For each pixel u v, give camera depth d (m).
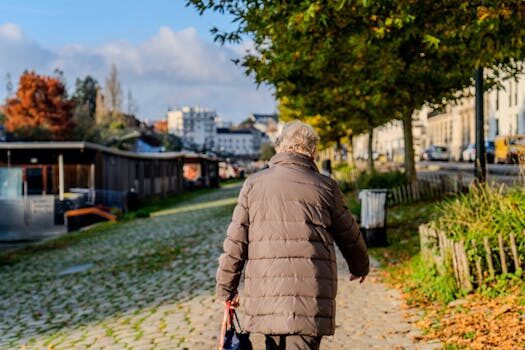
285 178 3.73
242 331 3.99
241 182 76.44
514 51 8.18
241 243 3.70
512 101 49.75
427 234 8.94
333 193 3.75
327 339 6.55
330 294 3.55
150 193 44.56
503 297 7.04
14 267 16.78
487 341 5.64
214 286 10.59
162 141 101.12
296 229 3.61
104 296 11.16
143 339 7.46
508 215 8.21
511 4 7.62
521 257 7.60
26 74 76.88
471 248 7.83
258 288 3.54
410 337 6.36
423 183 18.98
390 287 8.97
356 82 16.22
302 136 3.91
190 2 10.55
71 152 34.38
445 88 17.56
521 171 9.06
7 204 25.88
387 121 23.20
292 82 16.89
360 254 3.88
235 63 14.72
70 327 8.87
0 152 33.97
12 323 9.73
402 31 9.62
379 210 12.67
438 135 75.75
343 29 9.67
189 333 7.46
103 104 99.88
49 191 34.81
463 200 9.49
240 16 10.73
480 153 12.23
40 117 76.00
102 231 24.42
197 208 32.81
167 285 11.36
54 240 22.62
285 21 9.78
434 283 8.07
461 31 8.62
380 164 57.50
